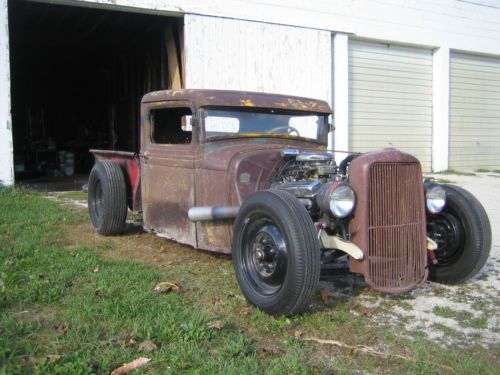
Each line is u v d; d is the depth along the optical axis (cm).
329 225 325
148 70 1270
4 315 291
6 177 814
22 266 387
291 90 1048
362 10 1164
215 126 395
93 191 544
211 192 382
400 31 1239
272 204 300
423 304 342
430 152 1368
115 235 526
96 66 1753
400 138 1302
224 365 237
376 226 313
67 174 1380
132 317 293
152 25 1155
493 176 1247
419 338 284
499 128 1495
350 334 287
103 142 1652
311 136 442
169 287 350
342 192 306
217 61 955
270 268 308
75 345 255
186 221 410
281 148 399
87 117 1806
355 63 1209
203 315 293
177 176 417
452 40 1341
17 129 1681
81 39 1342
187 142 478
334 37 1134
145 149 459
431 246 346
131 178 511
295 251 284
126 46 1391
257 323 295
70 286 348
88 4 839
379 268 315
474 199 370
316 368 243
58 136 1764
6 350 242
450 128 1403
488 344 279
